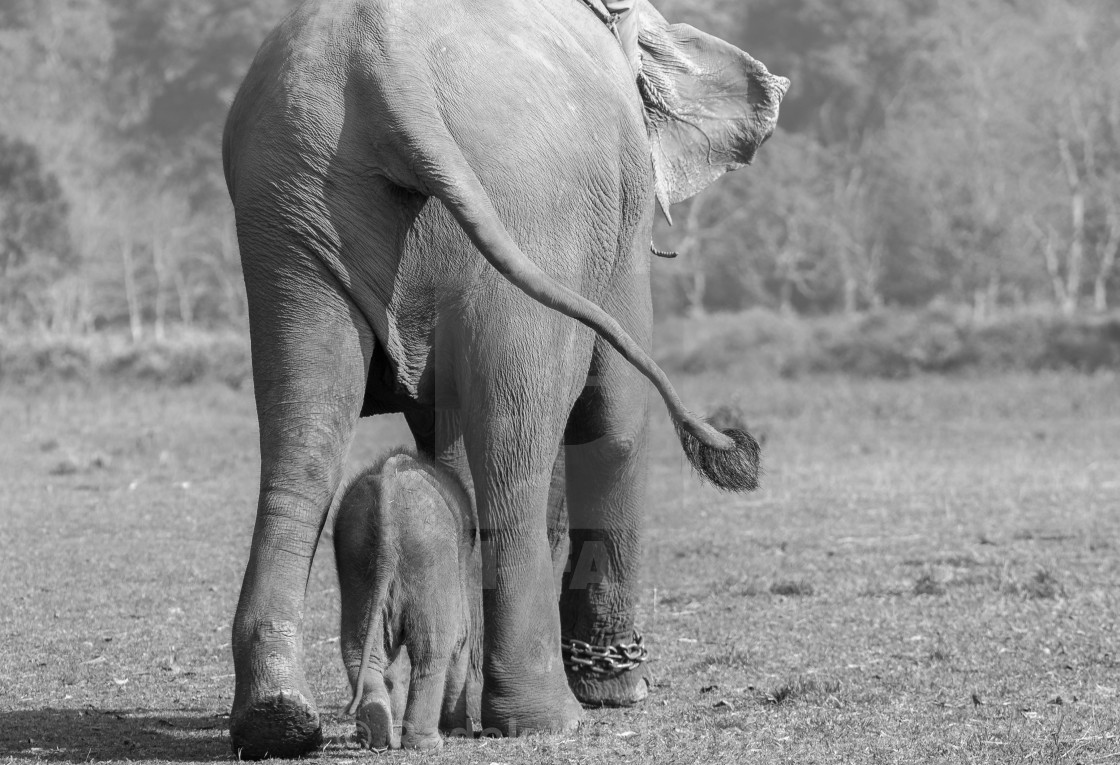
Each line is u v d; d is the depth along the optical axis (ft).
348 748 61.16
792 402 338.95
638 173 71.61
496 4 65.92
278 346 61.00
